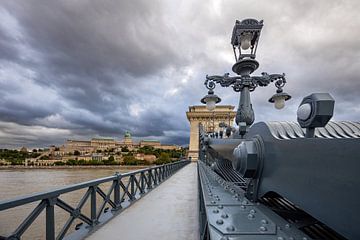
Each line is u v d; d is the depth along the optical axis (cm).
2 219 602
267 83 553
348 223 83
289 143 135
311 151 110
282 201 181
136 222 423
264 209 159
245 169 187
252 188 198
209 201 184
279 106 555
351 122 213
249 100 532
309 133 122
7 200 212
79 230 362
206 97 582
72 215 326
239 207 166
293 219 146
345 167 86
